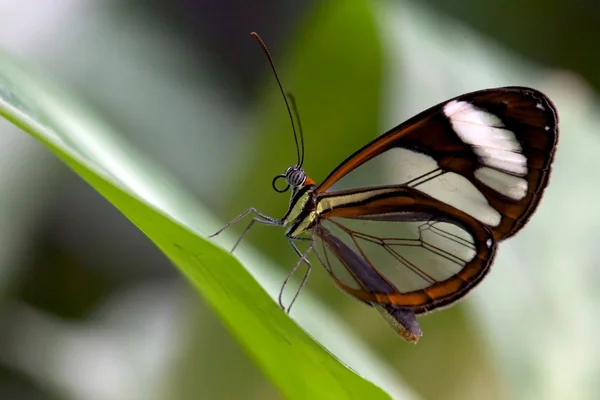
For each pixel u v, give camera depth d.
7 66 0.43
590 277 0.46
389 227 0.45
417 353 0.49
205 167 0.51
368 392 0.42
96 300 0.51
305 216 0.45
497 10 0.52
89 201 0.51
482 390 0.48
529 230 0.46
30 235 0.50
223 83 0.53
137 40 0.52
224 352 0.47
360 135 0.48
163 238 0.41
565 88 0.48
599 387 0.45
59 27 0.51
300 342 0.42
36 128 0.38
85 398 0.48
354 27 0.48
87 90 0.50
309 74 0.48
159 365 0.48
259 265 0.45
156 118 0.51
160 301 0.51
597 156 0.47
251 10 0.56
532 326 0.45
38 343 0.49
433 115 0.45
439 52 0.48
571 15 0.52
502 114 0.44
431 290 0.45
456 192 0.45
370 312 0.49
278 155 0.48
